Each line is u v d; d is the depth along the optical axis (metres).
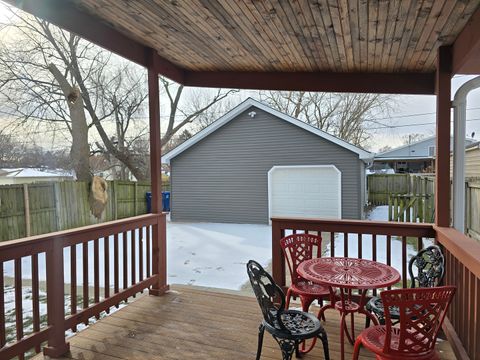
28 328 3.67
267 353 2.51
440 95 3.14
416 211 9.07
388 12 2.62
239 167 11.00
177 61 4.07
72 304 2.73
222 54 3.79
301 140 10.31
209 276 5.28
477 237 6.12
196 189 11.50
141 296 3.73
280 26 3.01
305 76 4.27
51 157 11.32
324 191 10.16
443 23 2.72
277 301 3.39
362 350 2.54
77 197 9.03
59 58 10.98
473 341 2.13
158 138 3.86
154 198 3.86
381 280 2.22
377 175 14.36
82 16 2.88
